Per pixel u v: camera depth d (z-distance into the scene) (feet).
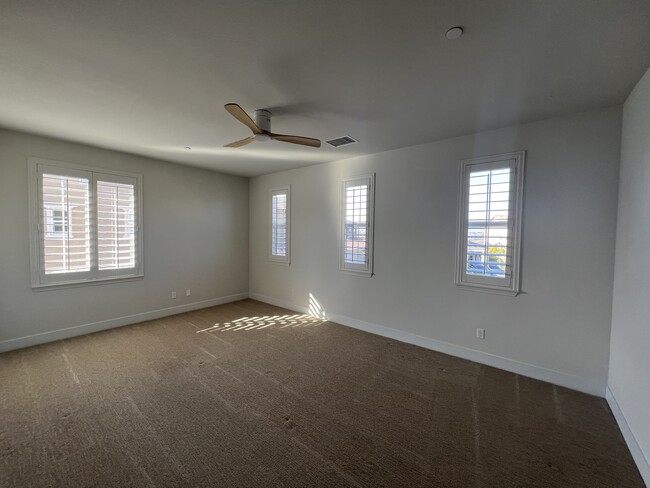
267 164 15.56
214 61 6.18
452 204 10.86
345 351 11.25
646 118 6.25
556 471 5.74
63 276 11.85
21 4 4.52
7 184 10.55
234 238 18.66
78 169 12.05
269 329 13.62
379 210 12.92
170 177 15.29
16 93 7.61
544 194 9.04
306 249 16.10
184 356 10.61
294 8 4.66
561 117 8.75
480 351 10.35
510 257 9.62
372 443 6.41
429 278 11.49
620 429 6.93
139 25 5.06
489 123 9.37
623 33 5.13
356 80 6.91
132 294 14.07
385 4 4.57
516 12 4.70
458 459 6.00
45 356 10.37
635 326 6.47
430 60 6.09
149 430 6.69
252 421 7.07
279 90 7.41
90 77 6.82
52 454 5.92
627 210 7.25
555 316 8.96
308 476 5.51
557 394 8.42
